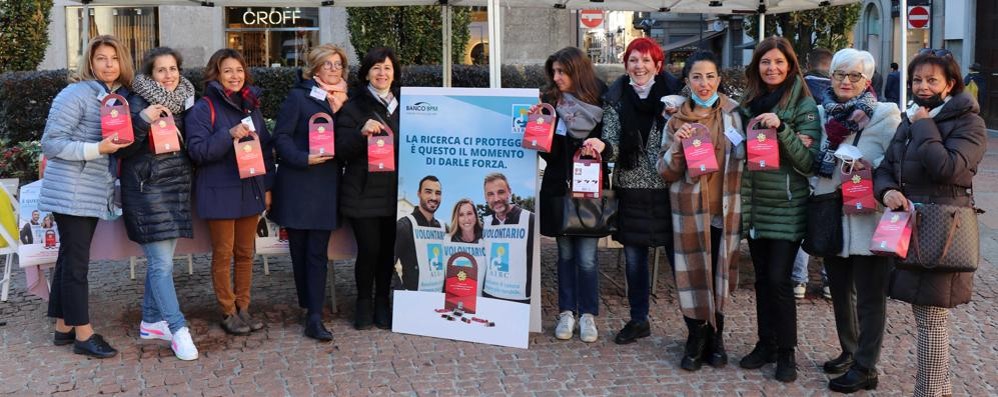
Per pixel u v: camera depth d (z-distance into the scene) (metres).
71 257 4.77
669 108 4.50
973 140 3.65
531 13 14.96
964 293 3.79
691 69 4.36
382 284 5.44
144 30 15.44
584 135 4.79
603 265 7.04
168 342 5.15
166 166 4.70
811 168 4.30
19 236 5.47
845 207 4.15
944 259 3.69
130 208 4.68
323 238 5.17
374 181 5.14
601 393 4.36
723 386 4.45
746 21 12.53
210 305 5.94
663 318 5.61
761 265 4.62
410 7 11.58
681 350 5.00
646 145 4.73
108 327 5.43
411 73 11.31
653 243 4.78
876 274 4.27
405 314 5.25
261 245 5.85
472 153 5.06
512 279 5.02
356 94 5.13
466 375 4.60
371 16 11.61
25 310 5.79
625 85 4.82
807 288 6.33
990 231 8.13
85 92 4.58
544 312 5.78
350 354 4.93
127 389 4.43
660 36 33.12
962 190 3.77
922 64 3.79
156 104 4.61
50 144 4.49
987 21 18.42
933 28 20.50
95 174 4.64
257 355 4.93
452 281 5.13
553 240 7.93
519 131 4.96
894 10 21.94
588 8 8.99
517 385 4.46
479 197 5.06
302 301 5.43
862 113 4.15
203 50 15.38
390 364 4.77
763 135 4.16
